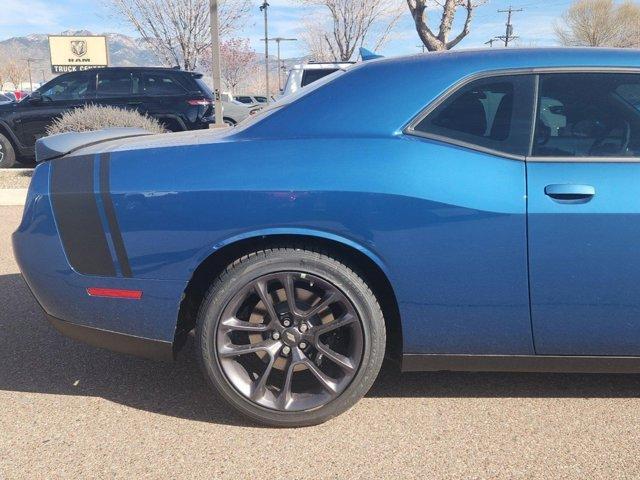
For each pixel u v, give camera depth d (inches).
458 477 90.4
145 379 121.6
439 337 99.7
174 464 93.7
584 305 95.7
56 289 103.0
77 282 101.6
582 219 92.7
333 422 105.3
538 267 94.6
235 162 97.9
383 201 94.1
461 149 96.8
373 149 96.7
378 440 99.8
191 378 122.3
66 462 94.0
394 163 95.4
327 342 103.9
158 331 101.2
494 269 95.0
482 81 100.4
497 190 94.0
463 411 108.9
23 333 144.2
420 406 110.7
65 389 117.3
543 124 98.1
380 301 105.5
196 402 112.6
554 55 102.0
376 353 100.0
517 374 123.2
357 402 103.8
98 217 99.1
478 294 96.3
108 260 99.7
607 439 99.8
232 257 101.3
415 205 94.0
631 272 93.8
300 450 97.1
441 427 103.8
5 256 208.7
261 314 102.3
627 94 99.3
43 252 102.6
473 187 94.1
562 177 94.6
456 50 107.0
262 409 101.3
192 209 96.4
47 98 404.2
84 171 101.9
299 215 95.2
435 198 93.7
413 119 98.9
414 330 99.4
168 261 98.0
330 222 95.0
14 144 406.0
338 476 90.7
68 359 130.5
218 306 98.3
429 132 98.4
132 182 98.7
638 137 97.5
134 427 104.0
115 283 100.2
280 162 97.0
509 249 94.3
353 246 95.5
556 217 93.0
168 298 99.4
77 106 402.9
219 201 95.9
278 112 103.0
